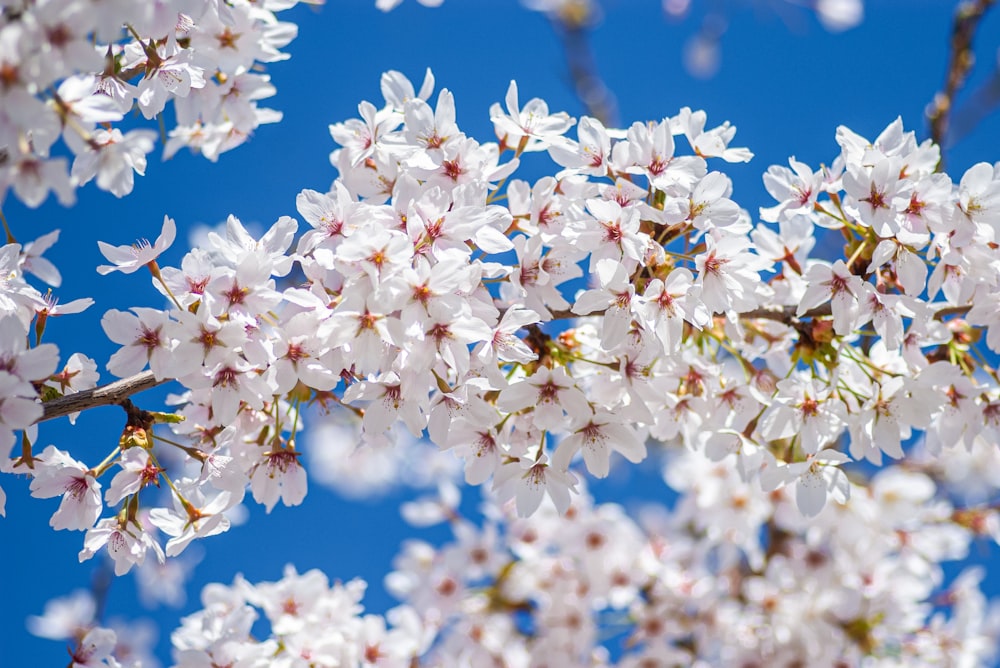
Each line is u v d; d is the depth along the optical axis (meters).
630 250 1.04
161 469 1.06
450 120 1.05
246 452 1.07
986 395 1.08
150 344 1.03
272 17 1.13
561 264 1.05
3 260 1.04
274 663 1.15
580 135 1.06
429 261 1.03
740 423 1.09
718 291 1.06
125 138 1.01
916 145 1.07
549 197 1.06
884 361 1.09
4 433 1.00
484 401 1.05
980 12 1.22
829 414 1.07
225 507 1.07
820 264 1.06
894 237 1.05
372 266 1.01
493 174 1.05
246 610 1.14
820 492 1.08
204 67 1.10
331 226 1.04
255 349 1.03
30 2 0.97
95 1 0.97
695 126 1.08
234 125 1.16
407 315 1.01
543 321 1.05
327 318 1.02
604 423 1.06
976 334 1.09
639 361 1.07
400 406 1.04
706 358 1.11
